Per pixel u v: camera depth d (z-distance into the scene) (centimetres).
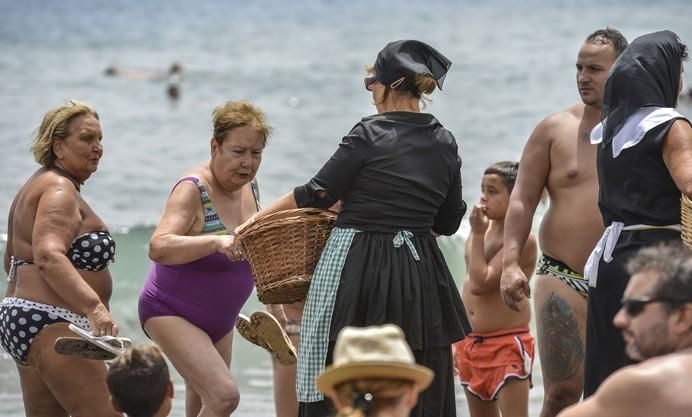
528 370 1698
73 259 1534
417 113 1387
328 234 1388
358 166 1357
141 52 9919
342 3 15675
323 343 1341
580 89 1570
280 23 12700
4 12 13700
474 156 4925
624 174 1312
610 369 1323
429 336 1363
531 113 6081
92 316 1471
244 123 1496
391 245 1352
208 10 14538
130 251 3108
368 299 1338
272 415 2009
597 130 1415
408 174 1355
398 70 1377
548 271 1587
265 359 2378
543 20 12069
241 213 1555
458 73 7812
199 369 1483
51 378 1509
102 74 8381
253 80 7994
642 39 1359
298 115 6400
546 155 1602
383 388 914
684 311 946
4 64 8838
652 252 976
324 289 1346
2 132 5544
